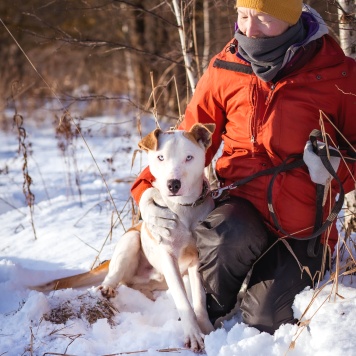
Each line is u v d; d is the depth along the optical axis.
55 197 6.05
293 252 3.05
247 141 3.21
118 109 11.02
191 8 5.38
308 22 3.15
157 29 8.41
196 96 3.41
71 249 4.52
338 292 3.03
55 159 7.93
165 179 3.12
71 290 3.50
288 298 3.04
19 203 6.02
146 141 3.19
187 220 3.33
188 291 3.61
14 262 3.99
